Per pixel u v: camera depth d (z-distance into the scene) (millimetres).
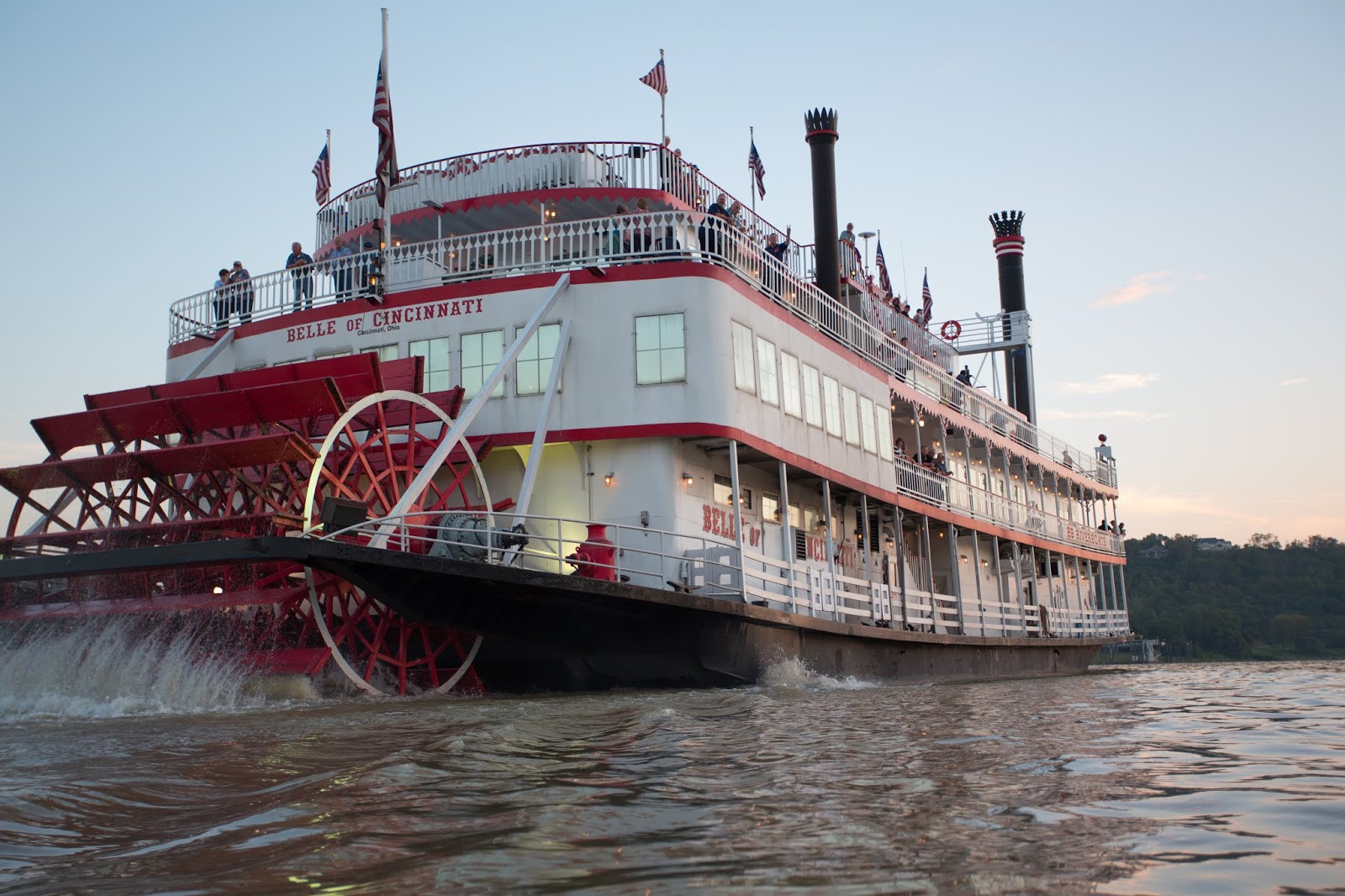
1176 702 15922
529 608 15984
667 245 22156
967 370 36969
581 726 11141
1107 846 5410
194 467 18375
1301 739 10242
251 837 5961
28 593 19156
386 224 21406
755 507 22047
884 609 22297
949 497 27266
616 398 19062
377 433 20078
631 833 5848
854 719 12312
